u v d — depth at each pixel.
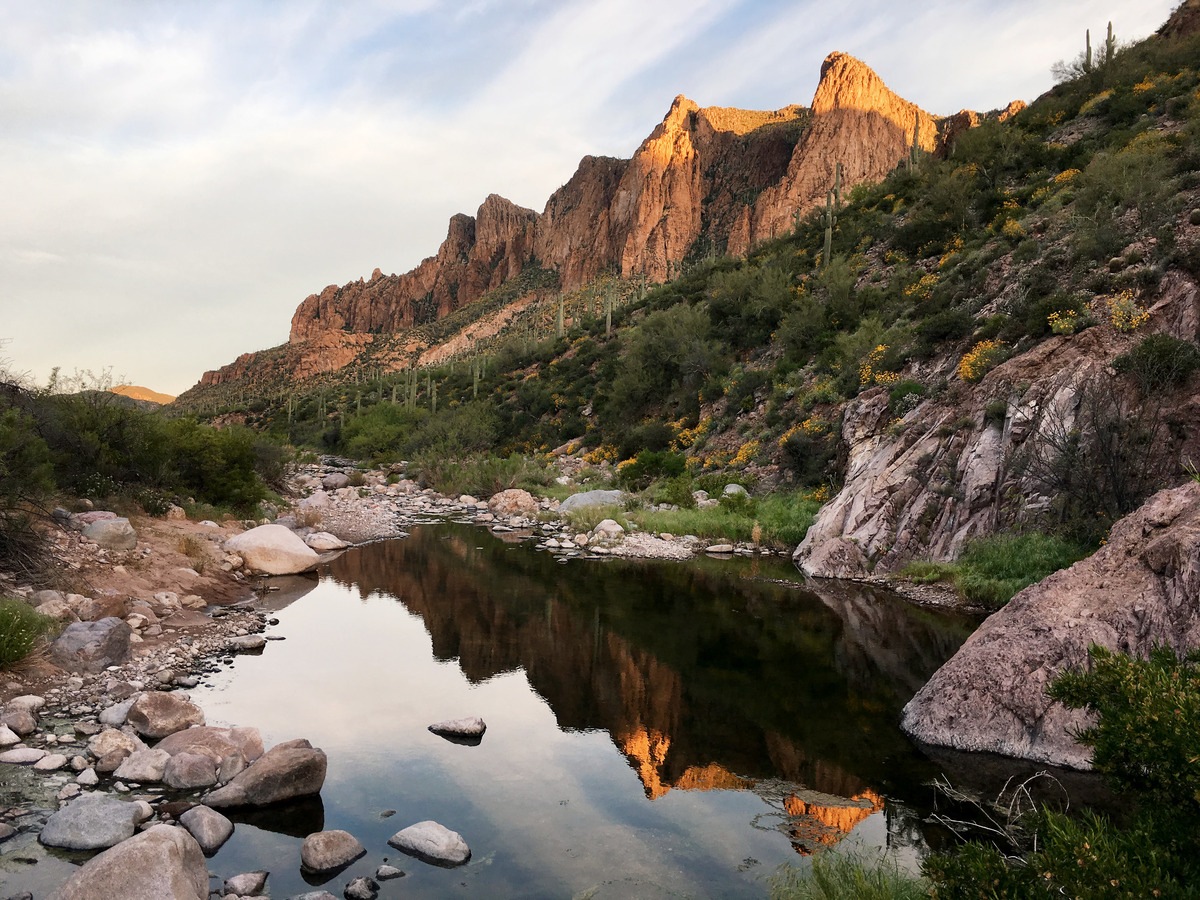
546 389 48.75
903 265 31.03
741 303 38.41
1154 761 3.01
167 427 17.55
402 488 31.25
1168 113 27.55
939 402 16.48
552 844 4.99
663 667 9.06
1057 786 5.63
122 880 3.69
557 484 29.56
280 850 4.79
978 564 12.70
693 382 35.00
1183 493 6.52
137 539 12.49
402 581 13.90
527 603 12.28
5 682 6.95
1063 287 16.77
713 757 6.49
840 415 22.36
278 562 14.23
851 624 10.98
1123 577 6.30
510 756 6.47
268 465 24.67
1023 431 13.55
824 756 6.48
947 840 4.98
